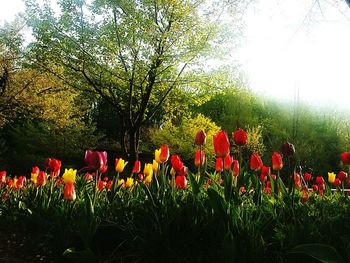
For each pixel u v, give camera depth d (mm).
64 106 24078
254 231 2916
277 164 3947
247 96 33312
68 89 22688
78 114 28500
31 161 25234
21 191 6727
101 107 38500
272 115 32938
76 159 28094
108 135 37750
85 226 3252
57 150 26922
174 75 18016
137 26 15891
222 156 3508
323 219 3312
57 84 23172
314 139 29062
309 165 26922
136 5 17469
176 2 16594
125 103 19672
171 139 25156
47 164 5797
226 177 3172
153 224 3369
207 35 17062
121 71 17344
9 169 24641
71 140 26938
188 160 25250
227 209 3029
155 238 3242
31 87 23281
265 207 3570
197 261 3078
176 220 3254
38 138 26984
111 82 18203
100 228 3697
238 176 3543
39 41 17391
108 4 16922
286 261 2932
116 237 3725
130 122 17984
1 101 23234
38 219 4414
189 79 18078
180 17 16828
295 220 3068
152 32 16219
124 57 17125
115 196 4527
